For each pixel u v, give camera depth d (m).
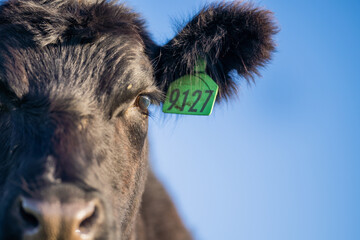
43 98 4.04
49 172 3.51
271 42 5.06
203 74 5.32
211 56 5.26
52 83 4.16
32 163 3.62
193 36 5.22
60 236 3.33
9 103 4.16
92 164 3.88
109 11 5.02
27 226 3.34
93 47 4.58
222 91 5.56
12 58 4.27
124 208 4.68
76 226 3.37
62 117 3.89
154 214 7.34
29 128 3.90
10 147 3.99
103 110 4.32
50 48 4.43
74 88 4.20
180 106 5.39
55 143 3.71
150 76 5.00
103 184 4.01
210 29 5.18
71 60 4.41
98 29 4.70
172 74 5.42
